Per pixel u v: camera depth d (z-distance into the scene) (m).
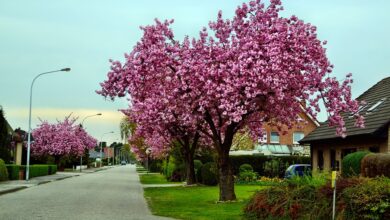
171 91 18.22
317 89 17.55
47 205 18.55
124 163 172.88
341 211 10.77
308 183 13.14
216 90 16.50
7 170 38.31
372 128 23.94
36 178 43.50
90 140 88.94
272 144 54.09
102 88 18.61
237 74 16.00
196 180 35.03
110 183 37.28
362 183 11.01
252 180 34.66
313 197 12.23
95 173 64.25
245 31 17.44
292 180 13.78
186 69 17.09
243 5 17.92
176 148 37.03
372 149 24.83
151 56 17.64
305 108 18.11
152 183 37.78
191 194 24.95
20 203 19.38
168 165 44.78
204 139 33.09
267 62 15.96
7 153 44.41
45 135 68.00
